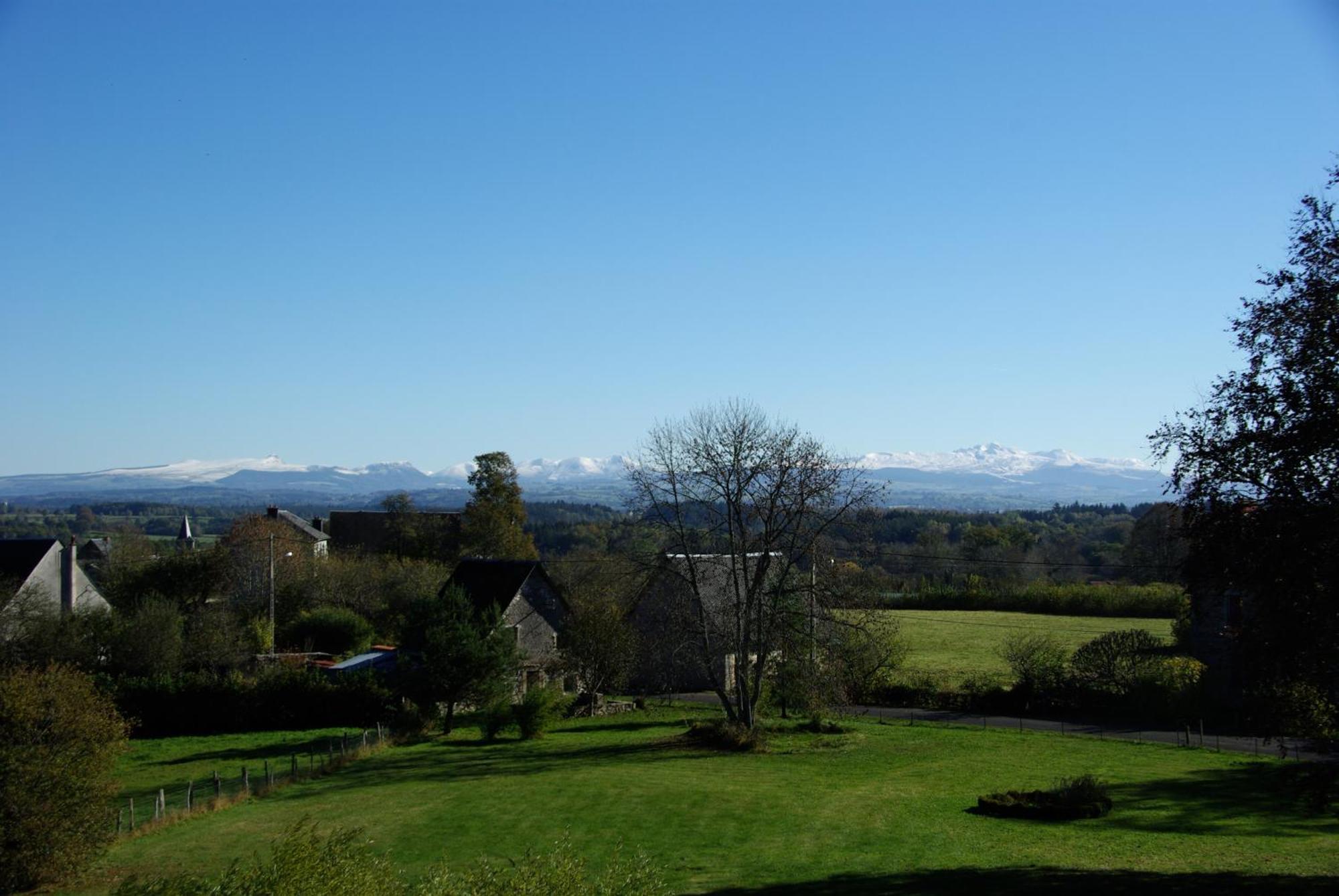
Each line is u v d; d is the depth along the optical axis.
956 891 19.11
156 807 28.16
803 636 39.88
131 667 49.41
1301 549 16.28
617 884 13.29
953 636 70.69
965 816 26.98
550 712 44.34
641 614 53.75
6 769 21.64
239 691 47.06
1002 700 50.59
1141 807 28.27
